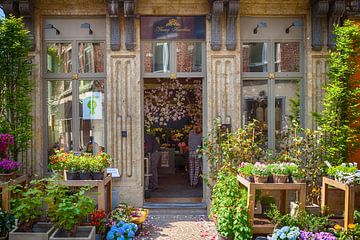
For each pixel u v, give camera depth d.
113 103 7.39
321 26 7.36
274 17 7.55
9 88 6.76
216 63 7.39
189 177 10.30
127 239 5.64
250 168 5.66
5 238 5.33
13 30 6.57
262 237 5.20
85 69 7.55
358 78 7.38
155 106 11.24
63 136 7.57
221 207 5.57
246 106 7.58
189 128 11.32
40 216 5.55
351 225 5.09
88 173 6.00
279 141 7.58
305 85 7.52
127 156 7.41
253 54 7.57
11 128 6.80
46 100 7.56
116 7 7.10
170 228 6.53
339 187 5.47
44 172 7.47
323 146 6.76
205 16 7.47
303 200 5.38
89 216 5.61
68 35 7.50
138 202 7.40
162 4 7.34
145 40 7.48
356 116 6.66
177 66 7.54
